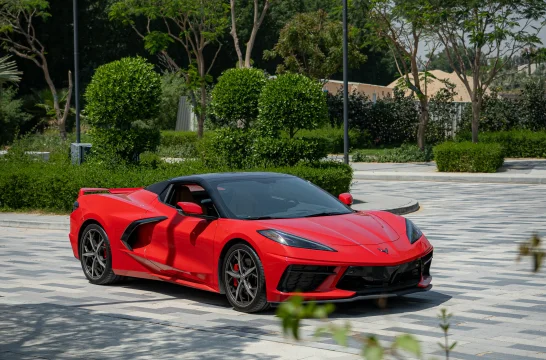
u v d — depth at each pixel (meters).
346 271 6.30
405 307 6.81
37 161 18.67
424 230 12.70
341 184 15.81
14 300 7.53
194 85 37.06
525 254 1.73
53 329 6.25
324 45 45.41
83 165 17.12
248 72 17.27
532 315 6.44
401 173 25.62
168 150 36.78
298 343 5.56
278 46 45.34
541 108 37.22
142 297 7.62
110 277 8.24
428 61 33.09
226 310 6.88
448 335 5.75
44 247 11.62
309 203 7.36
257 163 16.53
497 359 5.04
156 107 17.44
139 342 5.74
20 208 16.47
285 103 16.06
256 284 6.57
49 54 53.44
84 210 8.45
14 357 5.36
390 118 39.69
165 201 7.82
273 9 64.75
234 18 37.47
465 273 8.58
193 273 7.21
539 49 29.27
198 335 5.91
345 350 5.34
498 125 37.88
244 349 5.44
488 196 19.00
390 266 6.39
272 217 7.04
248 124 17.61
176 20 37.59
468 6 29.08
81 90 51.72
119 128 17.55
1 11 42.06
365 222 6.96
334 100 40.91
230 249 6.77
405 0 30.50
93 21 56.03
